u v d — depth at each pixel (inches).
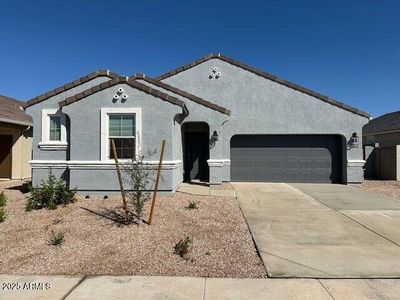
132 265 235.9
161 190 472.7
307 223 344.2
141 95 475.8
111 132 478.0
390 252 258.2
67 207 393.7
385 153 777.6
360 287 200.2
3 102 848.9
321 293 192.7
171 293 194.4
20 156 742.5
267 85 663.1
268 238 293.9
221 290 197.9
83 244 275.9
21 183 664.4
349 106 644.7
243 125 663.8
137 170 365.1
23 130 742.5
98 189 468.4
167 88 573.3
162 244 275.1
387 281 208.7
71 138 476.4
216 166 591.8
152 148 473.4
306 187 608.7
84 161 470.6
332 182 669.3
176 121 520.1
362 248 267.7
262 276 217.8
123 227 315.3
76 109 477.4
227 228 323.9
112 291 197.0
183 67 668.1
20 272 226.1
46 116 519.8
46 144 509.0
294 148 676.1
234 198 479.2
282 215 378.6
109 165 467.2
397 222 349.4
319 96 651.5
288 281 209.5
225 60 666.8
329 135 670.5
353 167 639.8
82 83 524.4
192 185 605.6
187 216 359.3
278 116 660.1
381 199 485.1
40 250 265.3
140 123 473.1
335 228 326.0
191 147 693.3
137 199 345.1
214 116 589.3
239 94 665.0
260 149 680.4
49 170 503.2
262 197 493.4
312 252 259.0
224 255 254.7
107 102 475.8
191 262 241.3
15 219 351.6
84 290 198.2
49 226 323.3
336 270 224.8
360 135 642.8
